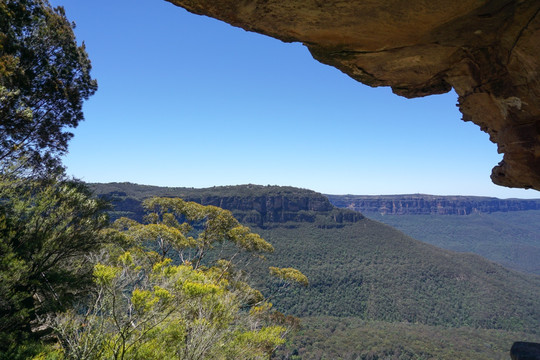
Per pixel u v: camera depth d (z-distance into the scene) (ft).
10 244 31.12
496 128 22.36
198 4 14.75
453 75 21.17
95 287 35.50
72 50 52.65
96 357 16.97
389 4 13.93
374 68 21.25
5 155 40.04
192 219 63.98
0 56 37.22
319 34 16.87
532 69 16.33
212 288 19.63
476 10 14.47
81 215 42.14
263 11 14.97
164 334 19.88
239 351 24.09
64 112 52.90
